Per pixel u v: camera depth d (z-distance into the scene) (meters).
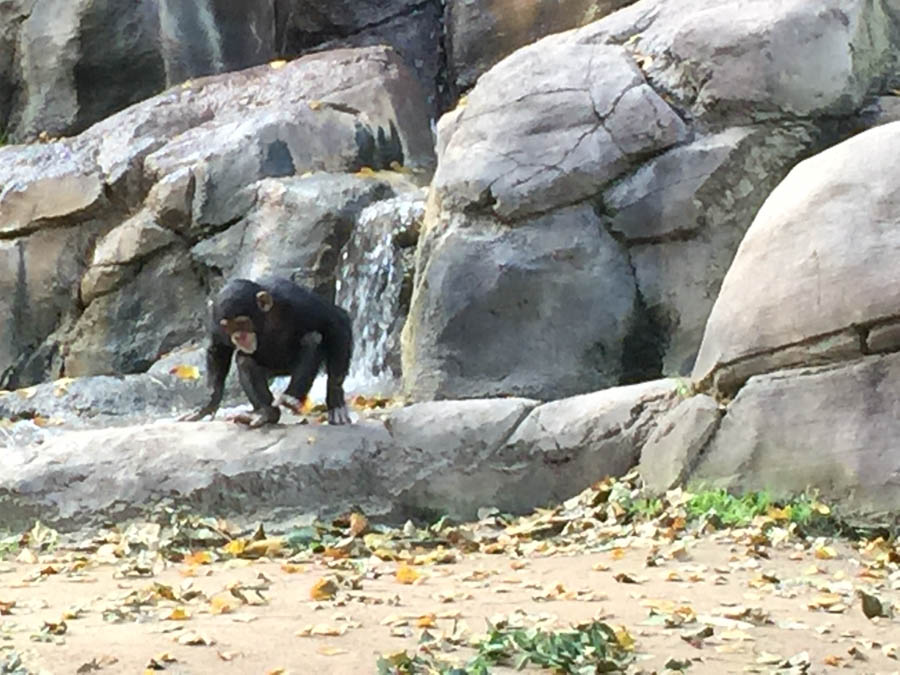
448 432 11.77
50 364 19.44
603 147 14.13
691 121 14.05
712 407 10.97
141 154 19.39
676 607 7.84
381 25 23.84
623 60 14.52
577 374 13.93
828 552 9.33
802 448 10.34
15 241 19.61
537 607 7.97
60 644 7.18
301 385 11.76
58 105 22.44
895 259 10.24
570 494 11.55
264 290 11.69
